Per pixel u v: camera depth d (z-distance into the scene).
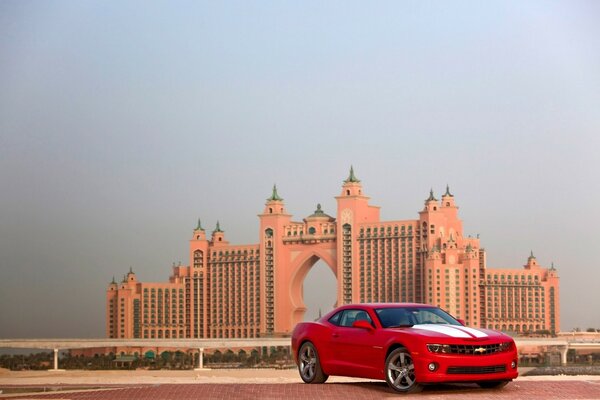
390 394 38.69
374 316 41.50
